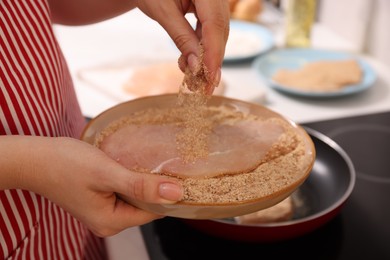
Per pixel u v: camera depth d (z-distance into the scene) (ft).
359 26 4.43
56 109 2.02
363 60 4.11
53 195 1.68
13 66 1.84
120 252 2.23
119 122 2.00
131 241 2.29
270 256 2.16
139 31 4.92
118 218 1.70
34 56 1.91
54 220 2.04
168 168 1.75
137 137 1.91
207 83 1.86
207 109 2.10
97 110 3.45
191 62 1.87
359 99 3.63
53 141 1.66
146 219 1.73
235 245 2.22
